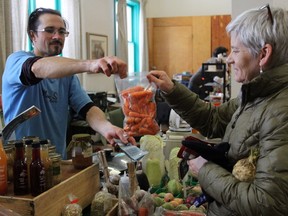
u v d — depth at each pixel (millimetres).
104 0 6074
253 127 1030
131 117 1278
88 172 1369
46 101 1790
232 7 3268
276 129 950
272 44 1016
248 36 1041
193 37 7586
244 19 1062
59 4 4906
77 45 5117
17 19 3824
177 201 1510
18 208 1065
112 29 6418
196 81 4180
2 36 3600
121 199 1348
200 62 7598
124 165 1755
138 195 1368
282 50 1021
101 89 6043
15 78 1408
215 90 3982
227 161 1106
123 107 1307
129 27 7457
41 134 1770
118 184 1528
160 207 1398
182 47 7688
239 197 961
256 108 1050
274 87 1014
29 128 1713
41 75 1278
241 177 1001
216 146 1126
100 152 1590
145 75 1407
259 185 936
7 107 1725
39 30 1820
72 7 5008
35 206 1050
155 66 7898
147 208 1337
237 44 1083
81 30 5320
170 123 2234
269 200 903
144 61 7578
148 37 7844
